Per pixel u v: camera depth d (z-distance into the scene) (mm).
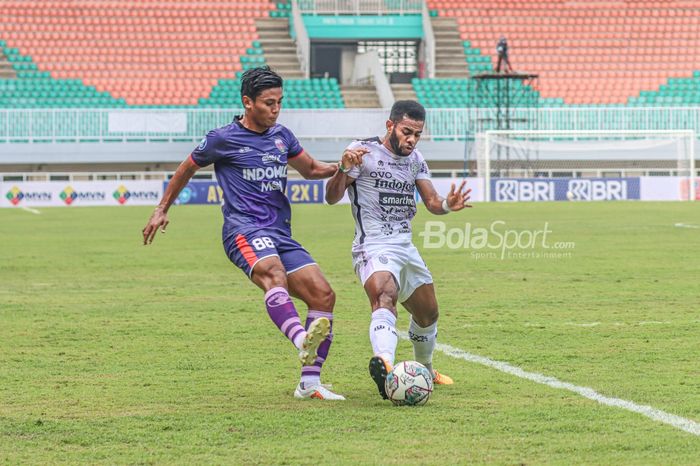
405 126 18031
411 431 14930
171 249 50969
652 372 19547
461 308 29516
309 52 128125
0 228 66375
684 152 109062
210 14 126312
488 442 14250
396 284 17844
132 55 119562
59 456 13719
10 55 116688
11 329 26016
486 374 19641
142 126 104625
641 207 85750
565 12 129875
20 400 17344
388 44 132250
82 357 21844
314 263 18047
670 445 13969
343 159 17750
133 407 16734
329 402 17125
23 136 104000
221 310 29578
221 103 116188
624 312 28422
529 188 99812
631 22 129500
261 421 15641
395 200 18328
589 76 122812
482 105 112250
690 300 30906
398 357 21797
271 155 18250
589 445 14016
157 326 26438
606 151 108688
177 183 18500
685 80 122875
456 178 103062
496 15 129125
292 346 23250
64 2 124625
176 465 13203
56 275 39625
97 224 70000
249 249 17719
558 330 25250
